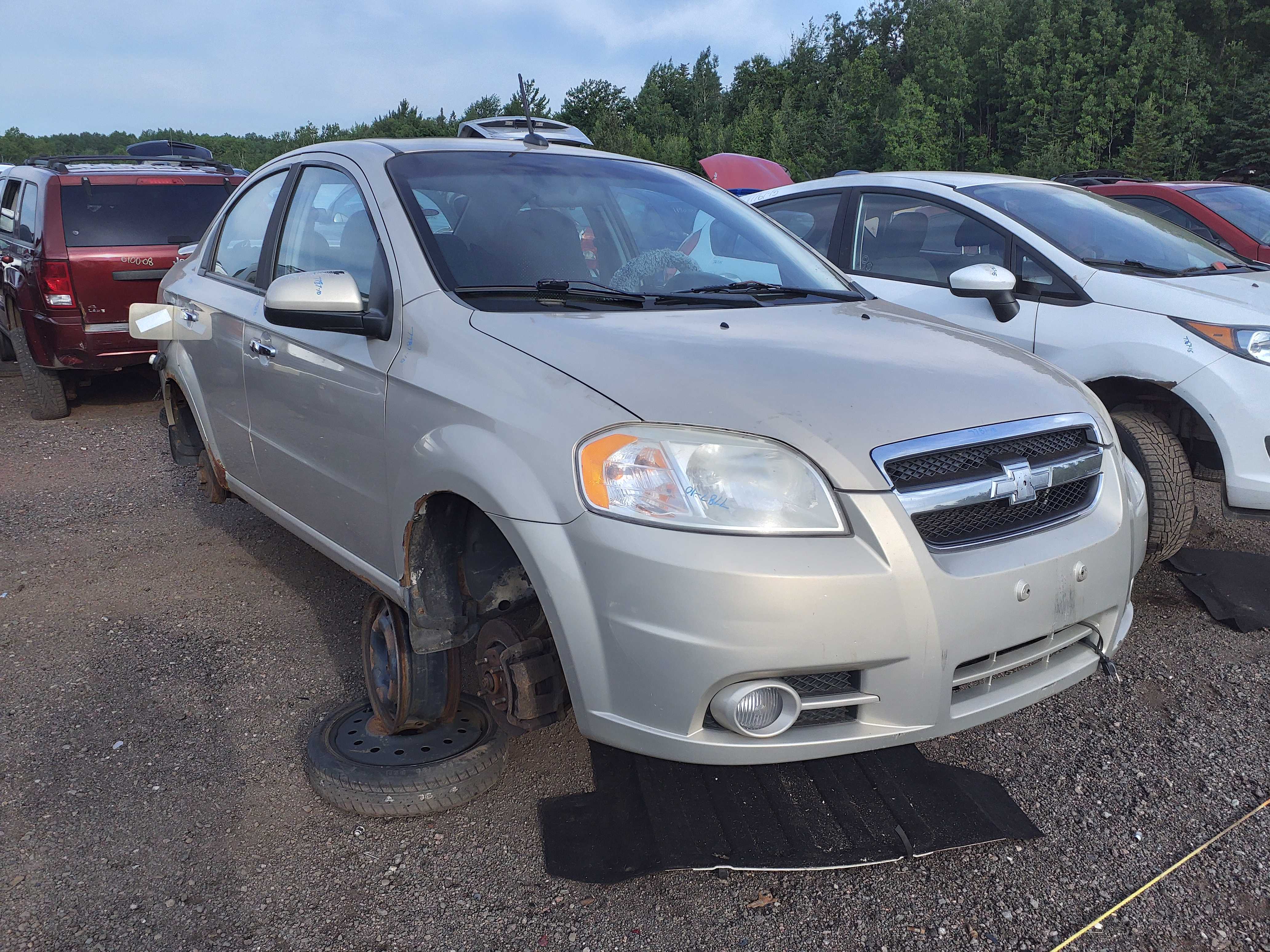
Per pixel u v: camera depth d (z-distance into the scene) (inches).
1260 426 138.8
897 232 193.3
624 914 80.0
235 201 151.0
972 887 83.3
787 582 68.9
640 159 138.3
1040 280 166.1
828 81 5167.3
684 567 69.3
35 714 112.4
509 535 76.9
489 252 102.0
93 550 169.8
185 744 106.1
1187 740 106.9
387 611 99.9
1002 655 79.7
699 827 88.7
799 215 215.8
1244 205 286.0
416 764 95.5
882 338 95.7
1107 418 92.9
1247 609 138.2
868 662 71.4
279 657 127.8
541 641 83.3
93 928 77.7
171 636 134.3
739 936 77.5
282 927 78.5
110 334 267.7
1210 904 81.0
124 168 291.1
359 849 88.4
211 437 145.9
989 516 80.2
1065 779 99.9
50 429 269.0
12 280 273.7
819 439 73.4
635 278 107.8
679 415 73.7
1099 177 319.6
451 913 80.2
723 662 69.2
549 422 76.5
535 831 90.7
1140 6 4229.8
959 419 79.2
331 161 122.0
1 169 418.3
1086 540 83.7
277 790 97.6
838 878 84.4
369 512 98.3
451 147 120.3
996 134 4741.6
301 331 110.7
